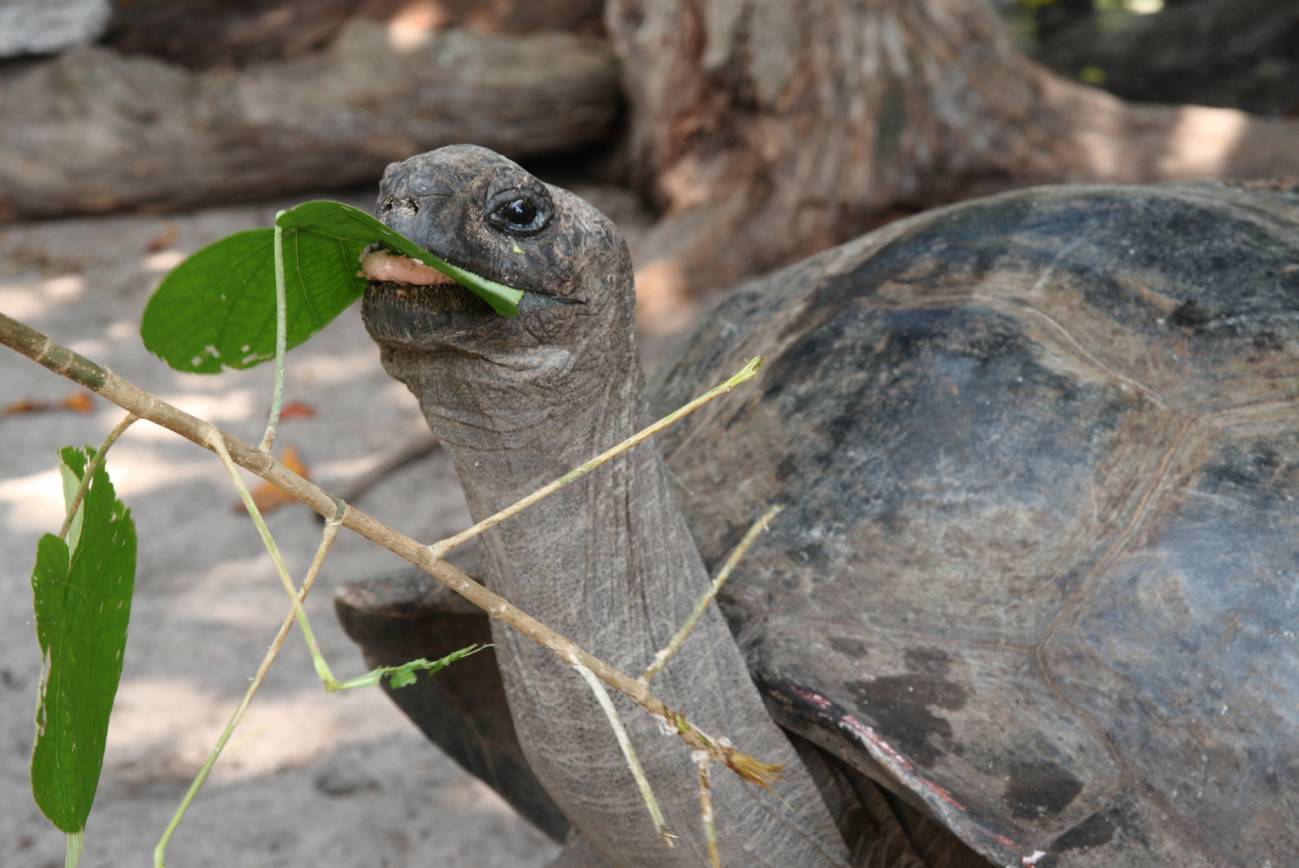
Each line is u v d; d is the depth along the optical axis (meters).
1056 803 1.33
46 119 4.07
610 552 1.37
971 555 1.39
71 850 1.17
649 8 3.83
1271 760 1.33
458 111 4.10
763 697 1.39
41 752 1.15
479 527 1.22
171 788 1.97
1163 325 1.45
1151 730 1.34
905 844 1.44
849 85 3.35
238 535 2.59
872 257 1.56
